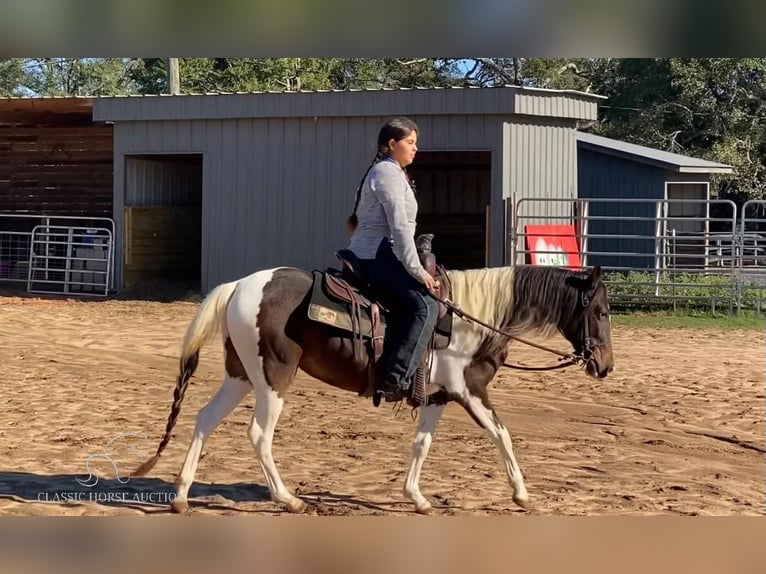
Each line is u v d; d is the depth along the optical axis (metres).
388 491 7.31
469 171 26.58
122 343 15.20
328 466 8.04
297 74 39.75
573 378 12.73
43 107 23.89
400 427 9.62
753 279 22.39
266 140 22.27
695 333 17.34
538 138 21.77
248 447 8.67
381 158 6.56
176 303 21.45
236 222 22.56
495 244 20.77
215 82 41.75
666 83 40.94
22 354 13.89
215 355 14.20
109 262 23.08
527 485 7.58
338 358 6.45
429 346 6.52
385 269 6.51
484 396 6.69
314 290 6.46
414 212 6.54
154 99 22.83
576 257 21.50
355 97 21.39
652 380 12.73
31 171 25.92
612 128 41.47
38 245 25.50
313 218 21.98
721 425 10.20
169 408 10.42
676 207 29.03
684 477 8.06
